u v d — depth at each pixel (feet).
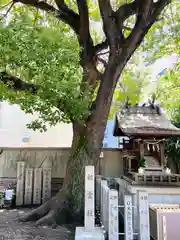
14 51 14.85
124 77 35.76
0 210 27.40
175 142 29.09
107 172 31.58
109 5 21.72
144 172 23.91
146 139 24.50
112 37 22.12
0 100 19.04
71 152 23.70
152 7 21.79
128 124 24.75
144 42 31.40
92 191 16.87
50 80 16.01
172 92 33.94
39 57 15.31
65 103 18.95
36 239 17.63
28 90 18.97
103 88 22.94
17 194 29.71
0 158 31.86
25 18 16.35
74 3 28.45
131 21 29.40
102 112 22.90
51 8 24.43
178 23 28.78
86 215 16.57
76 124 23.57
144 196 15.21
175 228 15.30
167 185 23.06
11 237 17.97
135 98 35.22
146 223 14.92
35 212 22.56
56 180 31.58
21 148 32.04
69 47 16.98
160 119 26.11
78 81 17.78
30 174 30.53
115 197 15.55
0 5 26.08
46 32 15.89
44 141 37.78
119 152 32.09
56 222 21.15
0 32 14.42
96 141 22.80
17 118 38.63
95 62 25.40
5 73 18.25
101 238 15.10
